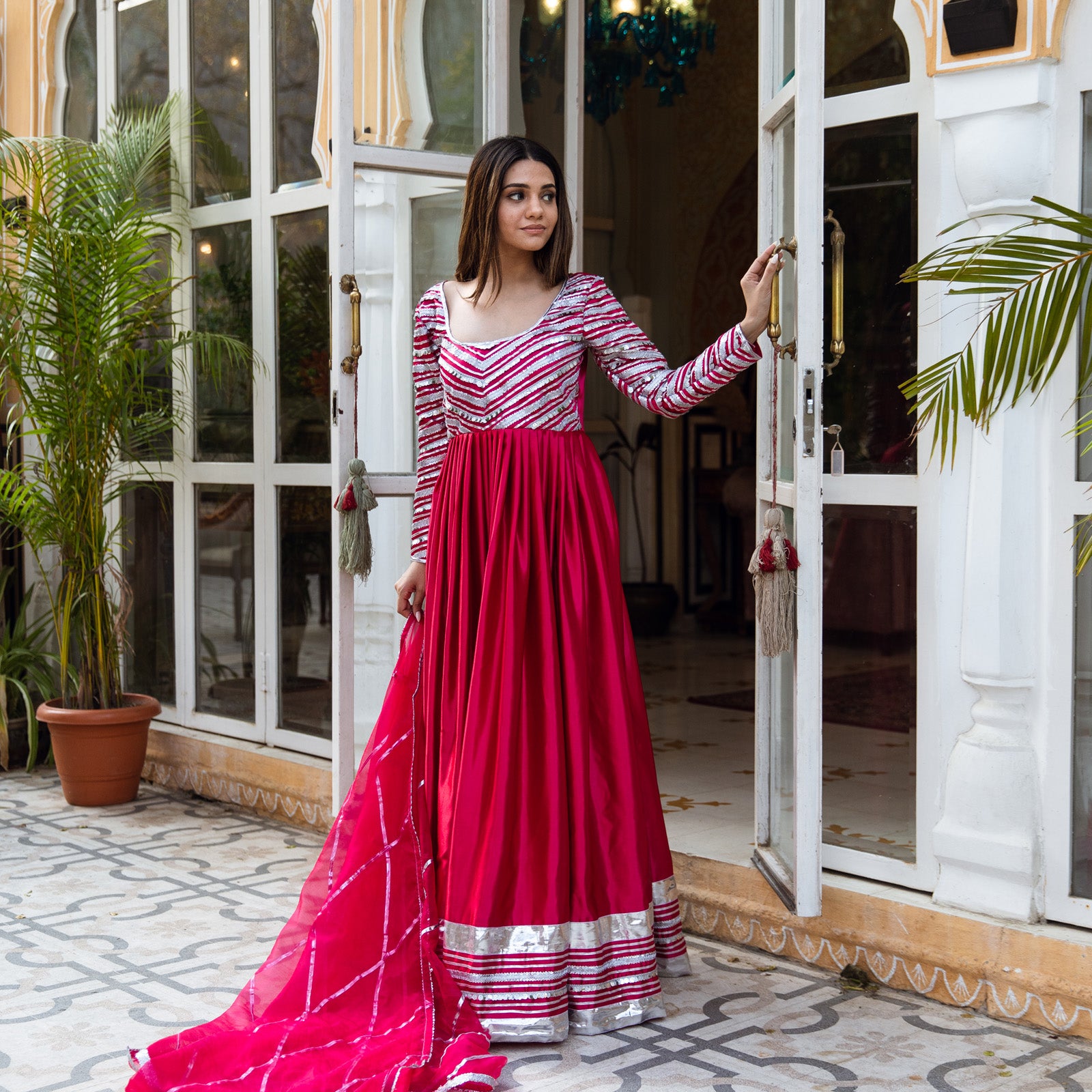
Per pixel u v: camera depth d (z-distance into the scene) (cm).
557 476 273
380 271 363
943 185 280
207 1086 227
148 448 502
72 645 538
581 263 398
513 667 263
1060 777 266
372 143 358
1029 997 263
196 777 476
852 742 305
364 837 274
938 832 281
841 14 298
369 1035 249
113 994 281
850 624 305
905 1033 260
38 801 470
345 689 359
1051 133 264
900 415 292
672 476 889
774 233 318
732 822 371
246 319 461
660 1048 253
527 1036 253
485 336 277
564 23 392
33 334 460
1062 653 266
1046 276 258
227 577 475
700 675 686
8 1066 245
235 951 308
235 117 462
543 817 261
